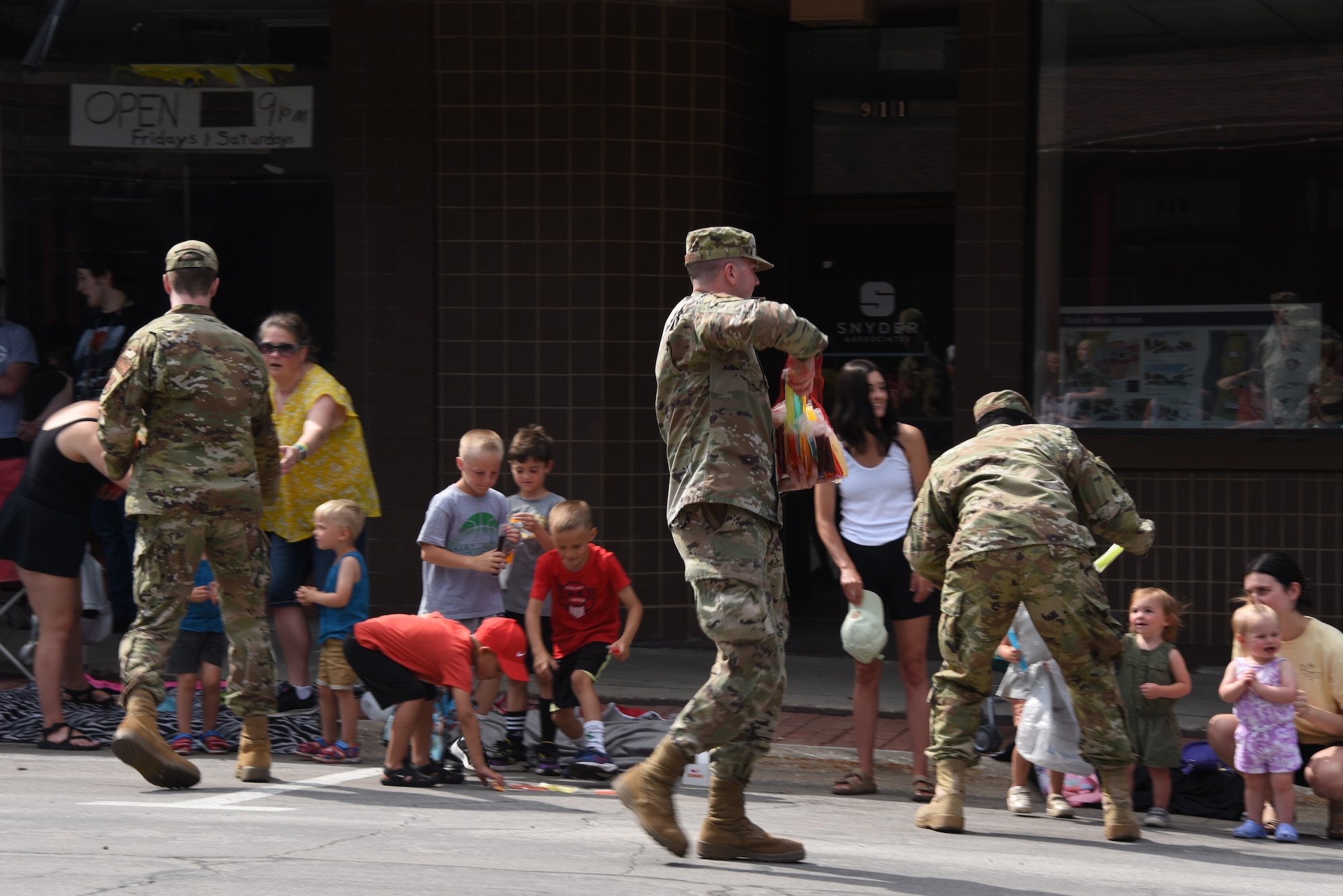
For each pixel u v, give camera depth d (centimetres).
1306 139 1923
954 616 1123
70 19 2145
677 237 2031
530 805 1214
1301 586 1277
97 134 2206
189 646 1454
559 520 1365
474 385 2038
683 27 2017
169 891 778
